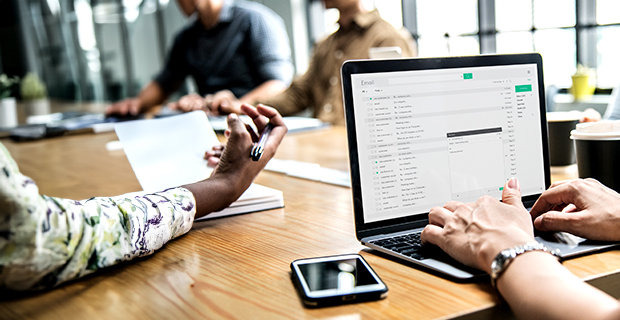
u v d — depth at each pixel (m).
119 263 0.69
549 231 0.75
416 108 0.80
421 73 0.81
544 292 0.51
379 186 0.78
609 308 0.47
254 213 0.98
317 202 1.05
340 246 0.77
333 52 2.52
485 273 0.61
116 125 1.12
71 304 0.59
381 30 2.40
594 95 3.21
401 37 2.40
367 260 0.70
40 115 3.40
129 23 5.91
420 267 0.66
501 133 0.85
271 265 0.70
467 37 3.64
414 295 0.58
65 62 6.29
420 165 0.80
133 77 6.04
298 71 4.95
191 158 1.11
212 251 0.76
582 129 0.89
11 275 0.57
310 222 0.91
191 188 0.84
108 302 0.59
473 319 0.54
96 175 1.48
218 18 3.15
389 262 0.69
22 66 6.26
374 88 0.78
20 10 6.16
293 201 1.07
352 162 0.76
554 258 0.56
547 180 0.88
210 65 3.22
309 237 0.82
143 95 3.27
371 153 0.77
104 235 0.65
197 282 0.64
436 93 0.82
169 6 5.62
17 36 6.20
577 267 0.63
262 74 3.08
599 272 0.61
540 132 0.88
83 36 6.16
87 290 0.63
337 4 2.44
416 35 4.00
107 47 6.10
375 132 0.78
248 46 3.14
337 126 2.33
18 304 0.59
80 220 0.61
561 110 3.11
